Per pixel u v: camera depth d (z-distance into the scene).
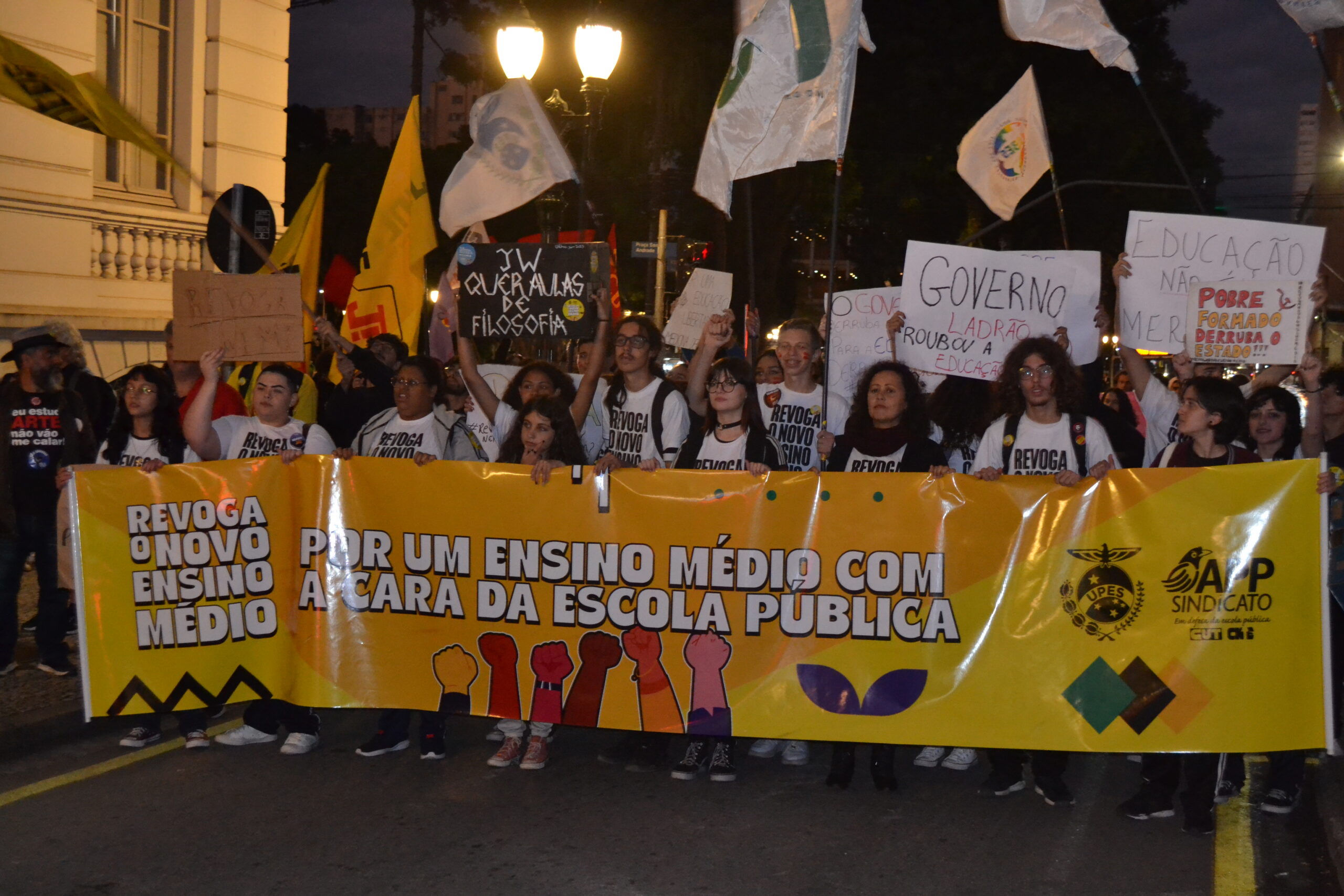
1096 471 4.89
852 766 5.49
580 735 6.34
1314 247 5.87
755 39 6.28
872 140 25.22
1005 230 27.98
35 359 6.72
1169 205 26.25
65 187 10.82
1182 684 4.79
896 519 5.04
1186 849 4.77
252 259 8.82
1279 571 4.72
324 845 4.66
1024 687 4.93
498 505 5.36
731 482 5.17
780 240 26.58
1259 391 5.52
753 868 4.51
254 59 12.97
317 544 5.51
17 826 4.84
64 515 5.89
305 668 5.52
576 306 6.19
